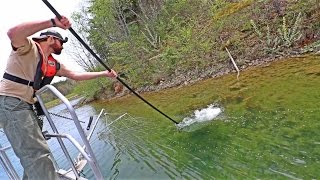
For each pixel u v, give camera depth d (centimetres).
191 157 481
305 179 330
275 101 600
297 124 477
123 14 2017
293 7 1061
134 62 1627
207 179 393
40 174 225
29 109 233
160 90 1252
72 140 225
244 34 1158
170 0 1823
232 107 661
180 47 1382
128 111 1011
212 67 1137
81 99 2080
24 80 228
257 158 412
